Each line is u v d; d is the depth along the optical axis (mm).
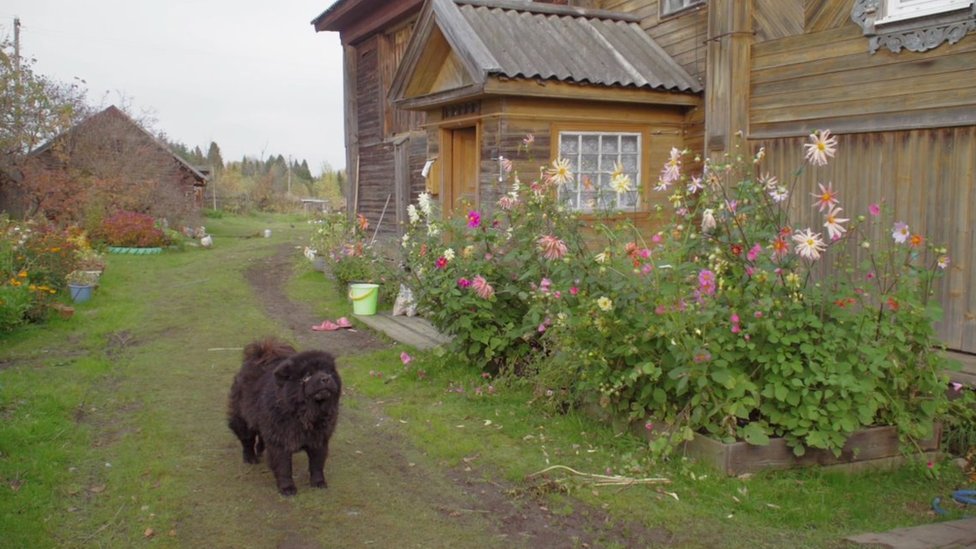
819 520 4117
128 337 9164
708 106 8422
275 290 13117
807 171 7449
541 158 8984
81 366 7520
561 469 4824
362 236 12766
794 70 7570
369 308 9969
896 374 4832
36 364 7676
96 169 24469
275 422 4449
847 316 4832
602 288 5422
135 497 4496
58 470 4848
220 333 9336
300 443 4473
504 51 8797
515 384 6445
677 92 9312
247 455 5043
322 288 12914
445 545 3930
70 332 9281
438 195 10742
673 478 4617
